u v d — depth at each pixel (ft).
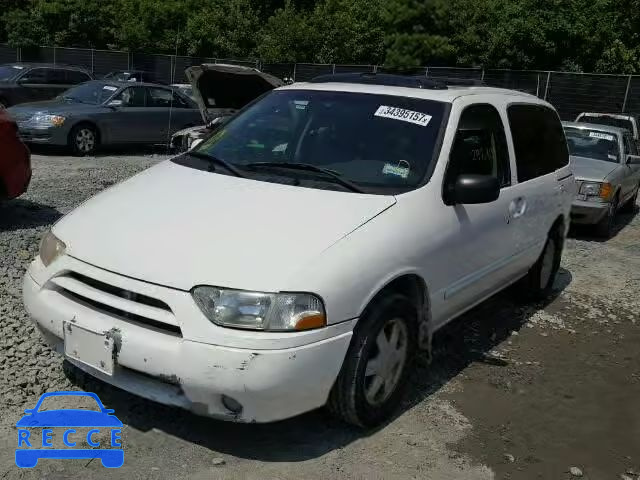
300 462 11.05
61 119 43.24
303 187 12.74
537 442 12.62
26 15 110.42
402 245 11.91
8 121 22.84
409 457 11.54
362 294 10.96
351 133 14.21
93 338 10.51
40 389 12.44
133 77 84.84
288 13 97.66
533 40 85.97
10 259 19.38
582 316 20.07
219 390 9.91
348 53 95.50
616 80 66.64
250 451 11.24
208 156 14.51
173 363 9.96
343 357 10.76
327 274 10.53
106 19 114.52
